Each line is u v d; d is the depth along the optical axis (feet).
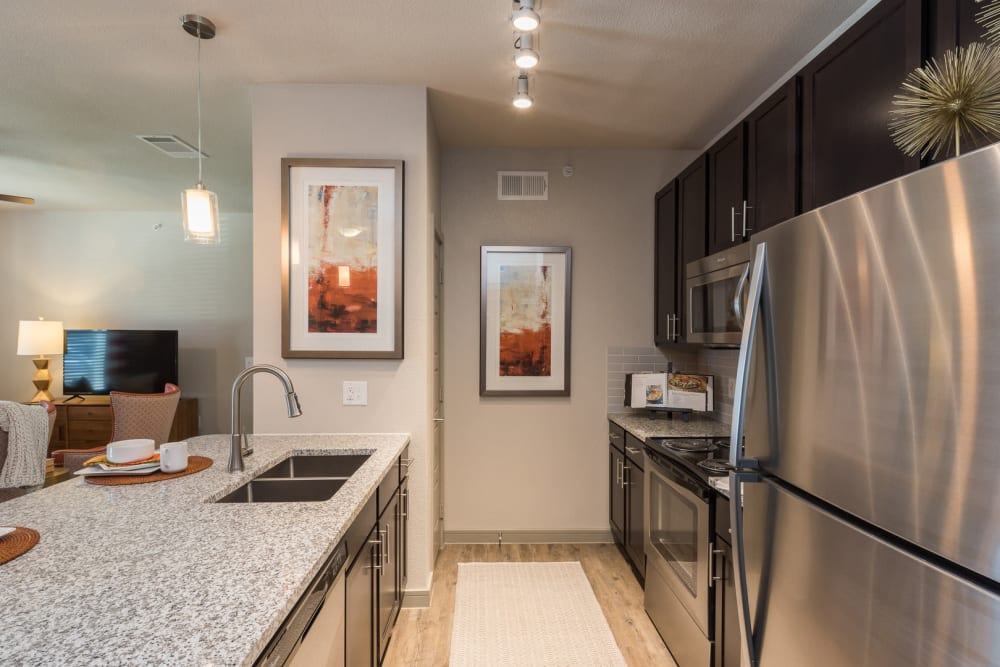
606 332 11.35
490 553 10.70
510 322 11.17
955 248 2.23
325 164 8.20
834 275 2.99
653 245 11.35
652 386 10.54
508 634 7.69
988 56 3.23
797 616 3.36
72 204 16.28
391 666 6.90
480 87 8.33
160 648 2.47
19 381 17.40
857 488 2.81
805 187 5.90
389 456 6.76
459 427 11.19
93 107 8.90
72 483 5.42
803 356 3.29
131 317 17.43
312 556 3.59
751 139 7.13
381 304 8.32
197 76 7.89
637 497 9.14
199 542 3.83
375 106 8.32
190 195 6.47
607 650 7.30
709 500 6.07
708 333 8.09
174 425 16.14
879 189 2.64
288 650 3.15
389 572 6.82
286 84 8.23
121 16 6.27
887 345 2.60
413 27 6.61
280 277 8.33
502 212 11.23
